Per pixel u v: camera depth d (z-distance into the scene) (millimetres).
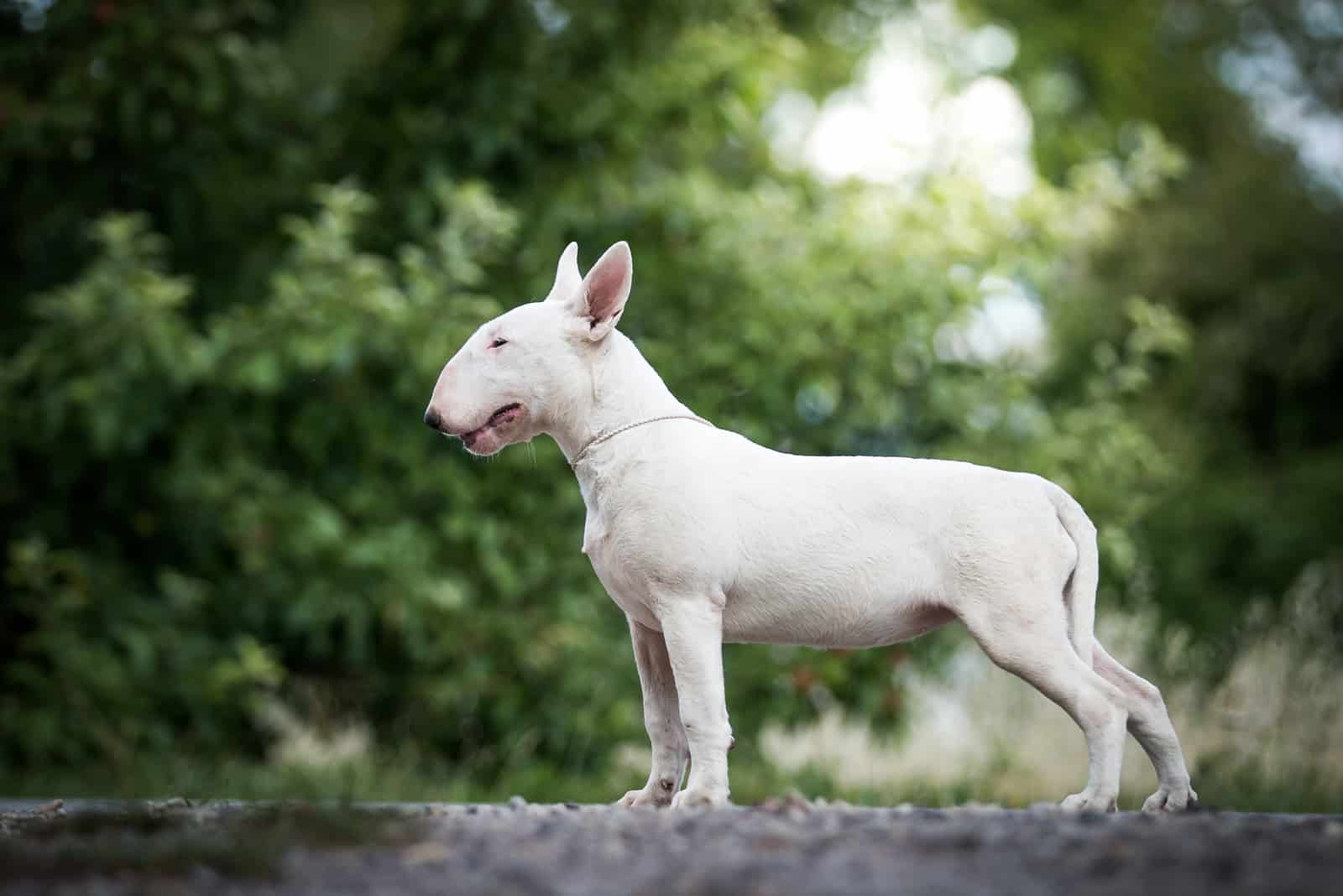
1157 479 11383
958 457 10609
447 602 9844
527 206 11219
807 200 12547
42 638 10078
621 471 5266
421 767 10664
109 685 10055
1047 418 11195
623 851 3857
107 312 9883
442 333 9859
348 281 9891
